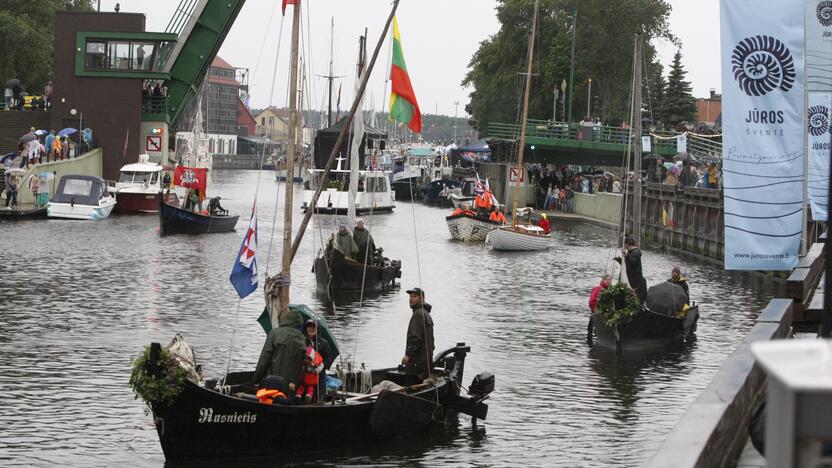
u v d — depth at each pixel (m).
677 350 26.47
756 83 21.14
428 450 16.86
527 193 92.12
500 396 20.89
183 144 87.94
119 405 19.17
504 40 118.00
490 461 16.33
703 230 55.72
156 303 32.16
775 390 3.31
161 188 71.25
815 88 22.28
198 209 61.97
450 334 28.38
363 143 78.25
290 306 17.84
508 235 55.44
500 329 29.33
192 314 30.22
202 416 15.18
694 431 7.30
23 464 15.50
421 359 18.41
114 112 76.12
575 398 20.84
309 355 16.62
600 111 112.50
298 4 20.06
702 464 6.73
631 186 71.12
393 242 60.09
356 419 16.73
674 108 106.19
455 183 103.00
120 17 75.31
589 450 17.05
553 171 94.69
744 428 9.50
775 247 21.33
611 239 65.38
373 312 32.03
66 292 34.09
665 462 6.38
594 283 41.75
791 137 21.17
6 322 27.94
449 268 46.59
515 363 24.39
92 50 75.75
